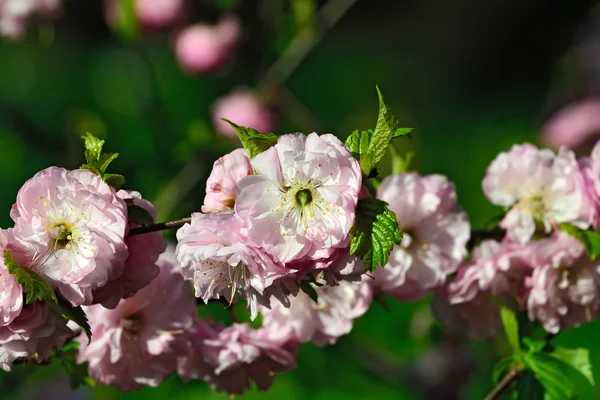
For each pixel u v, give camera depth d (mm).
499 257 882
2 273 800
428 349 1226
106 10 1301
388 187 881
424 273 883
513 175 885
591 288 878
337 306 878
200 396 1466
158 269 815
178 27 1335
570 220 874
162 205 1271
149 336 864
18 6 1244
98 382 884
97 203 796
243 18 1353
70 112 1432
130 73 1511
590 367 885
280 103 1323
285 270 786
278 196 787
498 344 1154
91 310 865
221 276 798
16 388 1315
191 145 1280
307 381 1312
